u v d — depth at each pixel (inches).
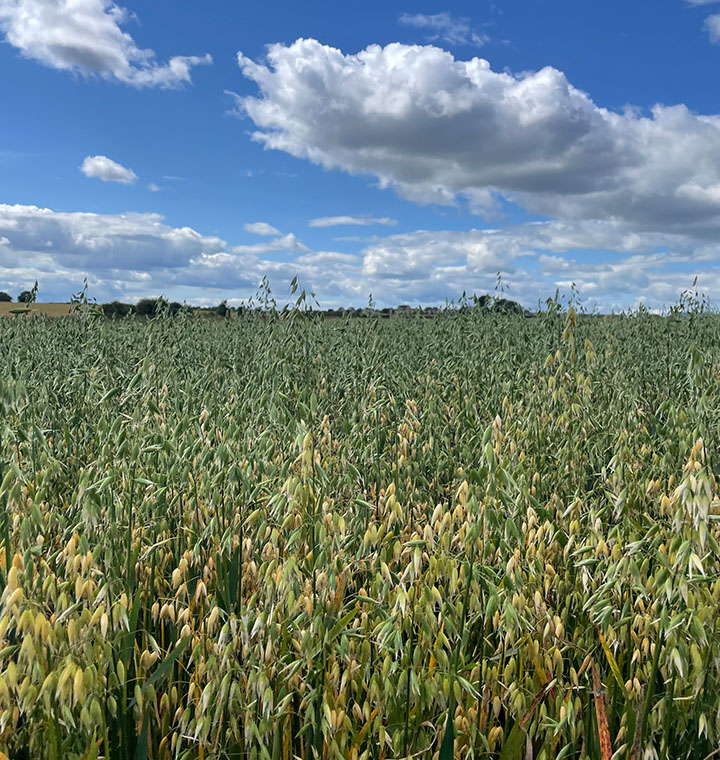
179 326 265.0
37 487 109.7
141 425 132.0
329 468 132.4
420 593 92.4
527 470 128.3
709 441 122.5
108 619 84.7
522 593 92.9
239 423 145.8
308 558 96.3
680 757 88.2
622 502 104.8
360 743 82.0
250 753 77.1
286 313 198.8
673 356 247.8
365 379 193.3
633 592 98.5
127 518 106.5
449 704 80.2
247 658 85.4
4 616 76.0
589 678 94.3
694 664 81.9
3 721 71.3
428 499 134.1
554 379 156.4
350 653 87.0
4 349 268.5
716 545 88.0
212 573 114.0
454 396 202.1
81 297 229.6
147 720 81.7
